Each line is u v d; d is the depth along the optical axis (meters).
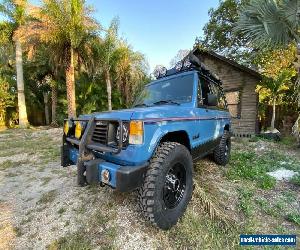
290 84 10.80
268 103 12.57
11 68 19.70
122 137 2.27
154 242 2.40
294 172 4.68
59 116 18.41
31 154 6.49
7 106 18.84
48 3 11.72
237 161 5.44
